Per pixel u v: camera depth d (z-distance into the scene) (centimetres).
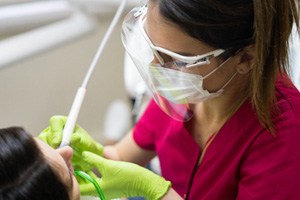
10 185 55
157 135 107
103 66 212
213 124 93
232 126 87
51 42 112
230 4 69
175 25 72
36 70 190
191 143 96
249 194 81
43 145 66
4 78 181
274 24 71
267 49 72
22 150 58
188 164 96
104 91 219
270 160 79
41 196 56
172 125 100
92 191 83
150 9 75
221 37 72
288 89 84
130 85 149
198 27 71
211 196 91
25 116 194
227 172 88
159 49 77
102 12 149
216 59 77
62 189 59
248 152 84
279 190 77
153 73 83
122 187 85
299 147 78
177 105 93
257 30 70
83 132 93
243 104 86
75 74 204
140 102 147
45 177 57
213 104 90
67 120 87
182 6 70
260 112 79
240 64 79
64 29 117
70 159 75
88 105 217
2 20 114
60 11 120
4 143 58
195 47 74
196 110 96
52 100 201
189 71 79
